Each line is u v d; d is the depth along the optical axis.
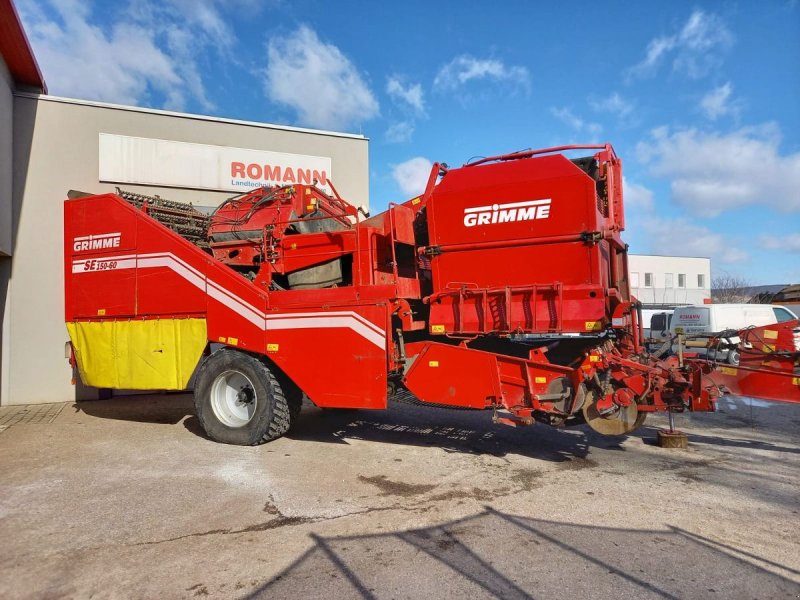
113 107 10.20
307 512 4.18
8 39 8.58
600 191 5.91
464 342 5.69
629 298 6.63
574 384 5.25
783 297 25.86
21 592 3.01
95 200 7.25
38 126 9.75
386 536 3.73
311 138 11.72
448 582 3.10
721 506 4.28
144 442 6.52
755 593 2.98
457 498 4.48
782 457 5.75
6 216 9.18
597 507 4.26
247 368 6.28
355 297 5.81
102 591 3.02
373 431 7.07
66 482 4.94
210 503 4.39
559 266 5.35
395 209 5.97
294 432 7.03
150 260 6.85
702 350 9.59
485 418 7.91
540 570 3.23
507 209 5.55
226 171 10.94
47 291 9.74
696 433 6.94
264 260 6.61
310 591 3.01
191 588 3.05
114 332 7.08
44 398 9.68
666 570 3.23
